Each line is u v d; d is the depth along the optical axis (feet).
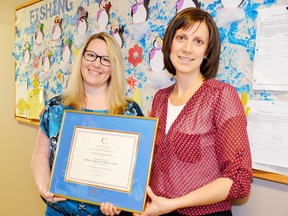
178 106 3.52
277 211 3.60
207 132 3.18
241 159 2.92
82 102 4.33
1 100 9.32
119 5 5.36
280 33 3.40
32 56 7.75
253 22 3.64
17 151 8.64
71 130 3.95
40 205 7.78
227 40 3.90
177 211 3.41
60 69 6.79
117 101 4.31
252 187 3.83
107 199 3.57
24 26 8.07
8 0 8.82
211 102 3.19
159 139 3.51
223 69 3.96
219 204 3.32
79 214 4.10
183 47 3.32
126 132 3.65
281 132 3.45
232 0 3.82
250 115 3.71
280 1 3.40
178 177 3.28
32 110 7.71
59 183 3.83
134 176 3.51
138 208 3.41
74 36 6.39
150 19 4.83
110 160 3.66
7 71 8.98
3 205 9.42
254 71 3.63
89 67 4.16
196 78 3.51
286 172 3.44
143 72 5.02
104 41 4.19
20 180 8.57
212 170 3.20
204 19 3.33
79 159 3.80
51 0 7.03
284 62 3.38
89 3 5.99
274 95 3.50
